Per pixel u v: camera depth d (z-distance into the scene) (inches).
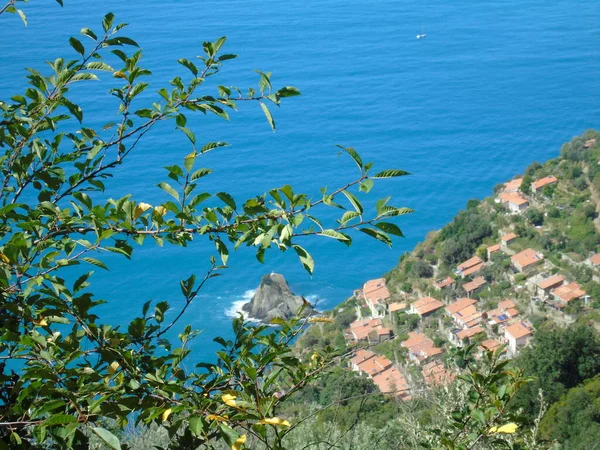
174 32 6801.2
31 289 103.8
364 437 181.3
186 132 118.9
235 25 7598.4
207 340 1759.4
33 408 90.9
